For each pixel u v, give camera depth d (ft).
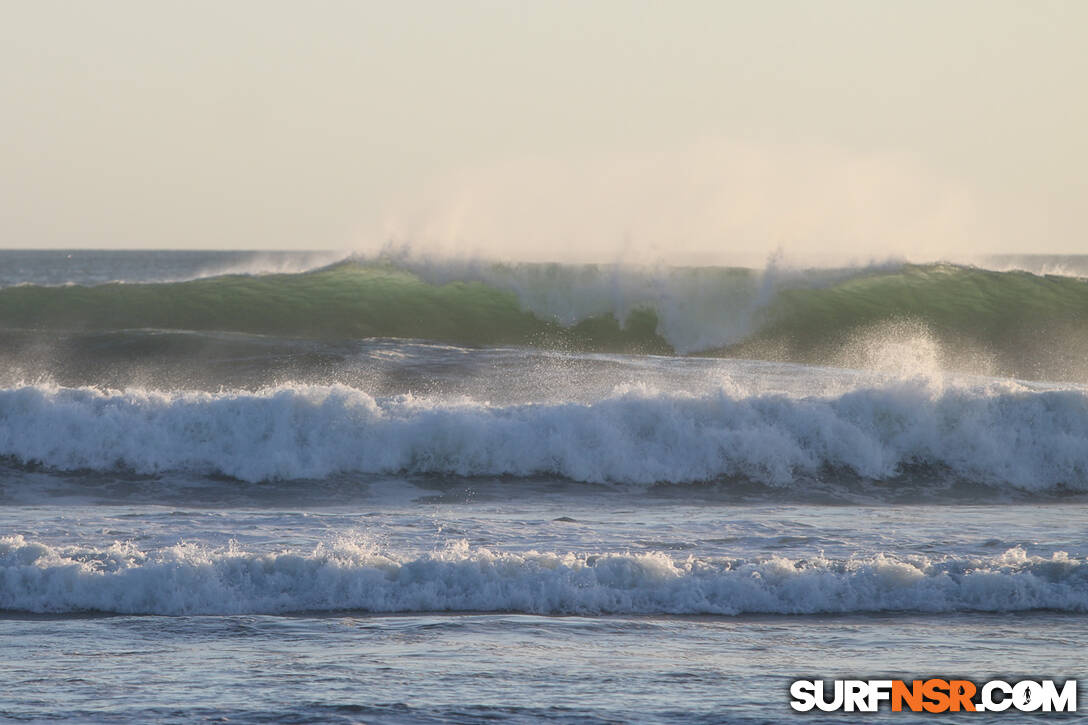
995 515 172.14
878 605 112.68
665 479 197.67
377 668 86.53
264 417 199.41
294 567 114.93
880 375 278.67
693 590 113.50
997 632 103.04
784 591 113.39
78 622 103.14
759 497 190.90
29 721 72.49
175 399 202.18
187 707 75.72
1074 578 118.11
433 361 281.54
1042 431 210.79
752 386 258.78
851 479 202.59
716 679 84.74
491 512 169.78
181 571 111.86
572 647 94.79
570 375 269.64
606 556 119.44
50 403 198.39
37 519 148.15
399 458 197.47
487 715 74.49
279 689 80.23
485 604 110.63
